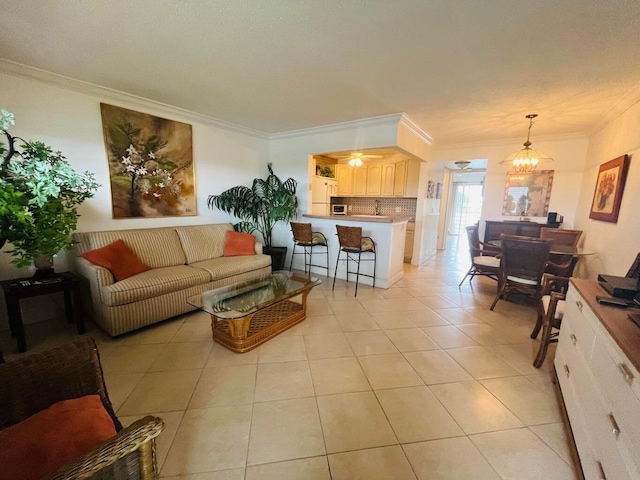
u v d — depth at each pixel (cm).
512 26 164
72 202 160
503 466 131
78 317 243
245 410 163
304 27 170
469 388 185
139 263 283
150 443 71
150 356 217
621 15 150
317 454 136
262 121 388
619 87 242
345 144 398
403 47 190
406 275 466
